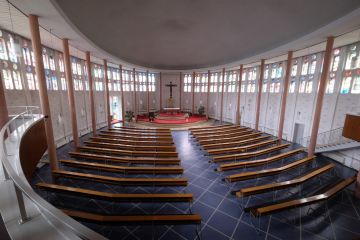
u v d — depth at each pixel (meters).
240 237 4.65
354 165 8.88
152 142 10.55
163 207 5.71
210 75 22.25
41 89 6.60
